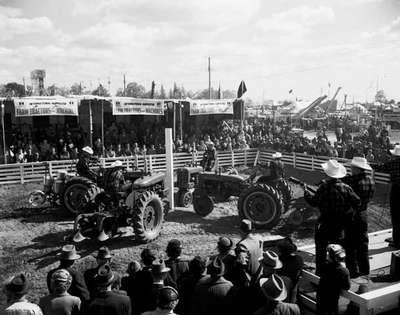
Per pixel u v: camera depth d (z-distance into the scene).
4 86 45.34
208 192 14.10
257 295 5.02
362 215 6.32
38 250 10.71
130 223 11.32
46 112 20.52
